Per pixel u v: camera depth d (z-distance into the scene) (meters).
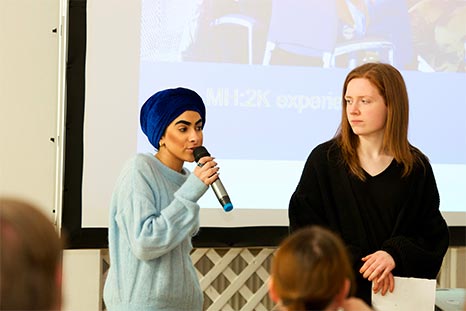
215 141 4.65
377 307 3.24
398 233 3.32
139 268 2.89
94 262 4.70
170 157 3.07
